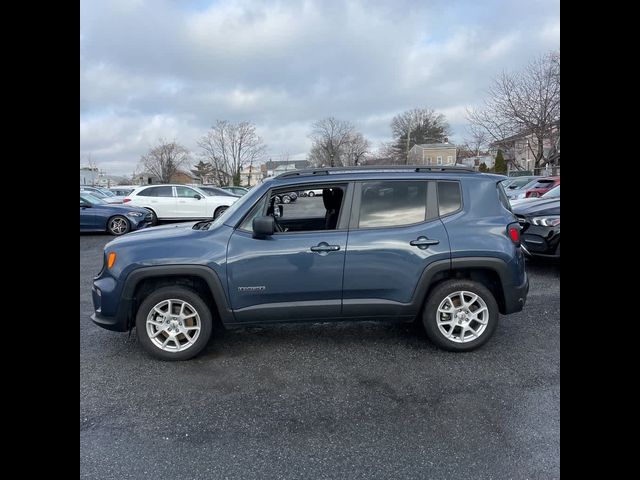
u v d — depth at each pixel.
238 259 3.60
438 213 3.82
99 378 3.38
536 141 25.16
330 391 3.16
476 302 3.79
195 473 2.31
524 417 2.78
